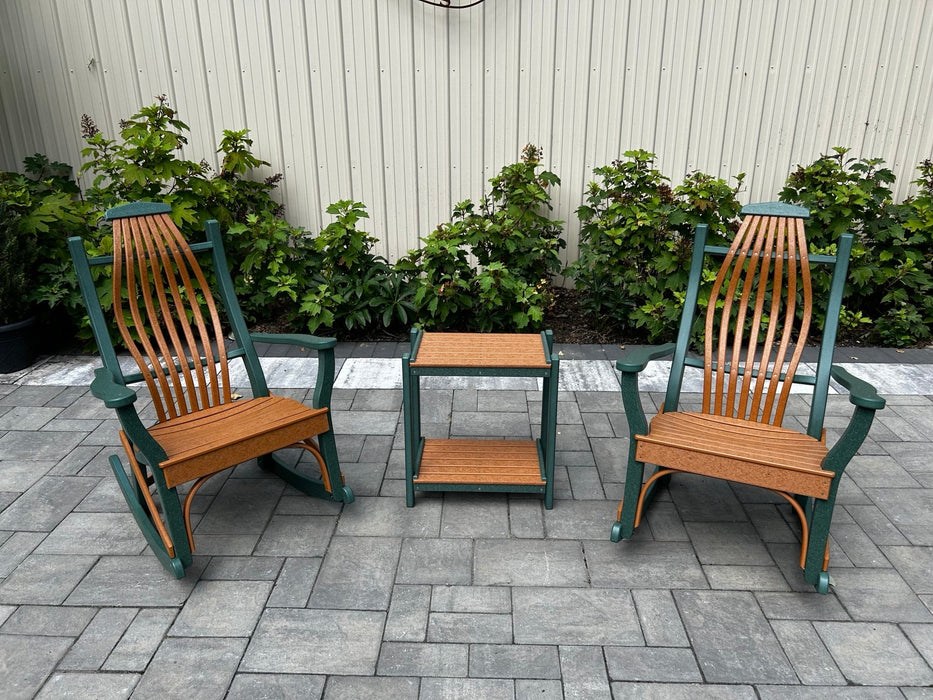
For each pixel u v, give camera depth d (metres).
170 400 2.40
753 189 4.71
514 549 2.28
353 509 2.51
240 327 2.62
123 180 4.32
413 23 4.42
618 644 1.86
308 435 2.35
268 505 2.54
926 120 4.48
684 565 2.20
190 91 4.63
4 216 3.71
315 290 4.38
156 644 1.86
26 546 2.29
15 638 1.89
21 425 3.19
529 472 2.58
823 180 4.25
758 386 2.37
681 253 4.13
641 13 4.34
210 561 2.21
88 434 3.10
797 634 1.90
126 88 4.64
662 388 3.65
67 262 3.96
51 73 4.63
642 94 4.53
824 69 4.41
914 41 4.31
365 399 3.49
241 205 4.71
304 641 1.87
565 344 4.30
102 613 1.98
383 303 4.32
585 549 2.28
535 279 4.54
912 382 3.65
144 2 4.43
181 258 2.52
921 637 1.89
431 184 4.81
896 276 4.26
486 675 1.76
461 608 2.00
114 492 2.63
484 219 4.43
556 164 4.73
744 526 2.42
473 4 4.32
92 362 4.02
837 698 1.69
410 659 1.81
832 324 2.28
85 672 1.77
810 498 2.24
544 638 1.88
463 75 4.54
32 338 3.95
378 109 4.63
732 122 4.55
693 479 2.76
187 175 4.24
